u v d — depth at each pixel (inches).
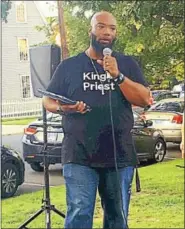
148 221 205.0
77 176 120.0
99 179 123.1
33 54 153.5
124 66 122.1
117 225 124.6
